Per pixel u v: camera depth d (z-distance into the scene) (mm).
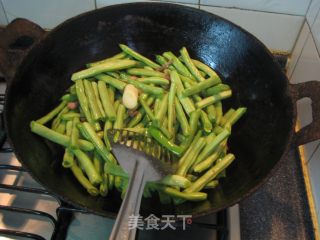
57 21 500
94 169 343
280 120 343
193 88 396
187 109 388
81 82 406
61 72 418
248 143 379
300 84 340
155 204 330
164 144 335
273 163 310
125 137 321
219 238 316
